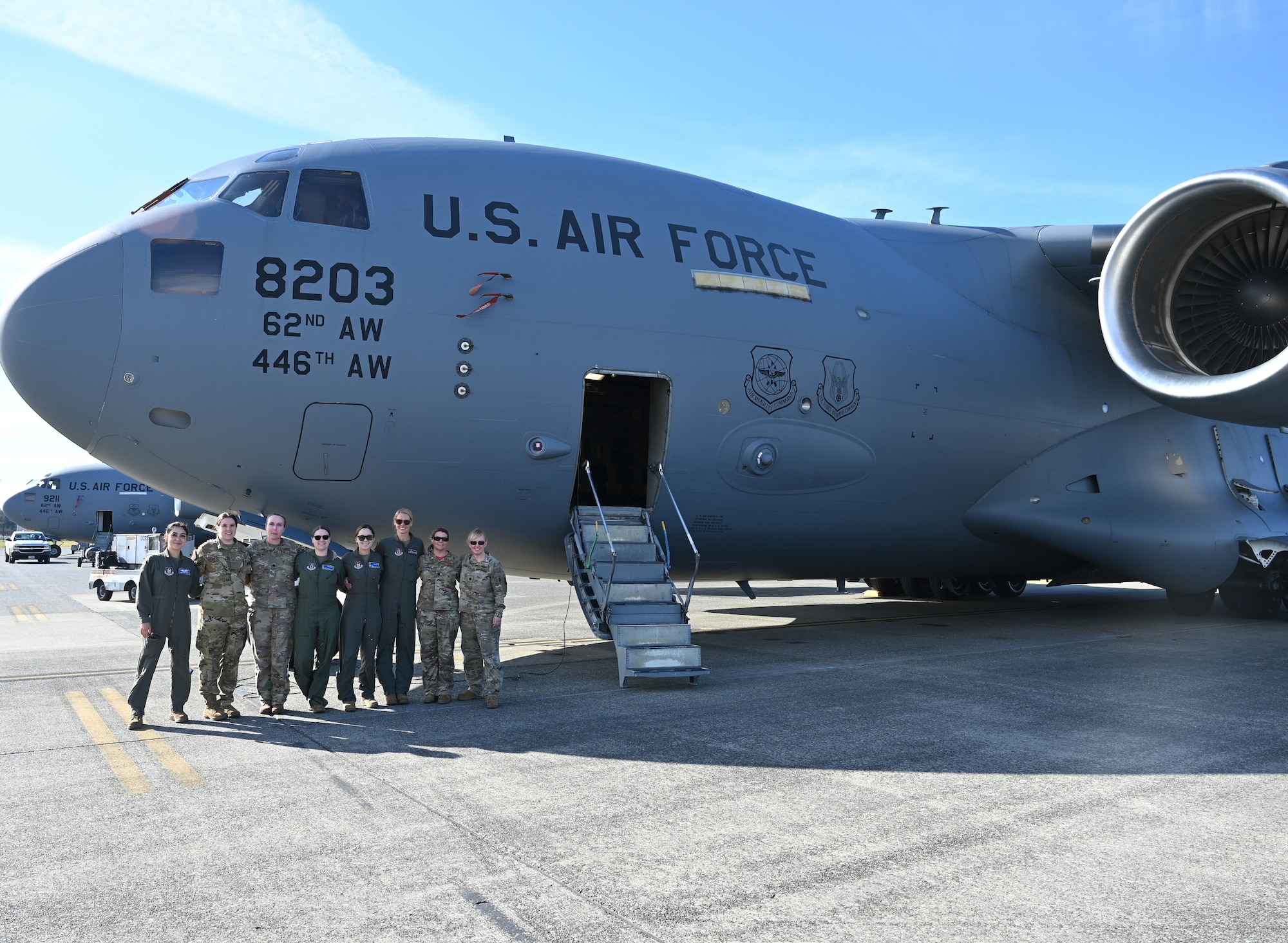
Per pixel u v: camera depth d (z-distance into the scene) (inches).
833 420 398.9
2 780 203.2
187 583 264.1
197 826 171.2
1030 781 198.8
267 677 277.0
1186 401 359.9
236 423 314.7
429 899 137.5
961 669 346.9
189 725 262.4
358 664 305.7
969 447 443.5
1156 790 192.2
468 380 332.5
